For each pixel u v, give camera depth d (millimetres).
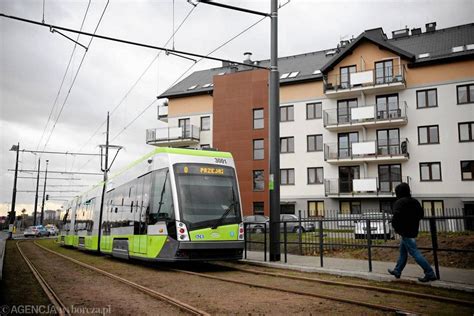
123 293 8859
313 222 12742
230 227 12648
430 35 38312
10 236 45469
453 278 8883
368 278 9766
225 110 41750
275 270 12047
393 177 34969
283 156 39000
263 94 40531
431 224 8844
